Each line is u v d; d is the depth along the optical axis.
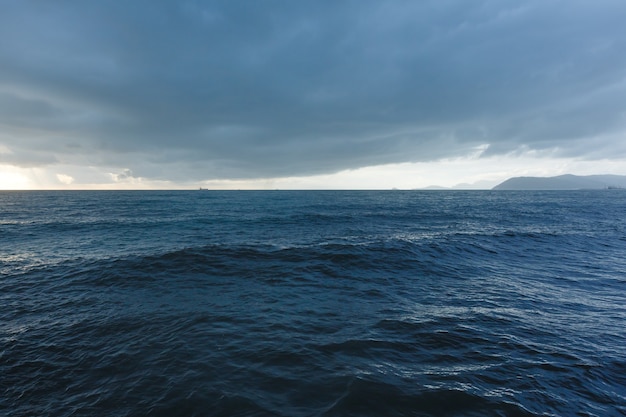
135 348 6.19
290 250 15.15
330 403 4.47
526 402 4.51
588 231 23.59
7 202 68.38
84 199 85.25
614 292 9.89
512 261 14.20
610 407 4.45
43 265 12.95
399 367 5.41
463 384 4.92
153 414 4.38
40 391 5.00
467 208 51.78
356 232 23.30
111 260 13.34
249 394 4.69
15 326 7.30
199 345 6.23
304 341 6.36
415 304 8.70
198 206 58.34
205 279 11.01
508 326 7.17
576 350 6.05
